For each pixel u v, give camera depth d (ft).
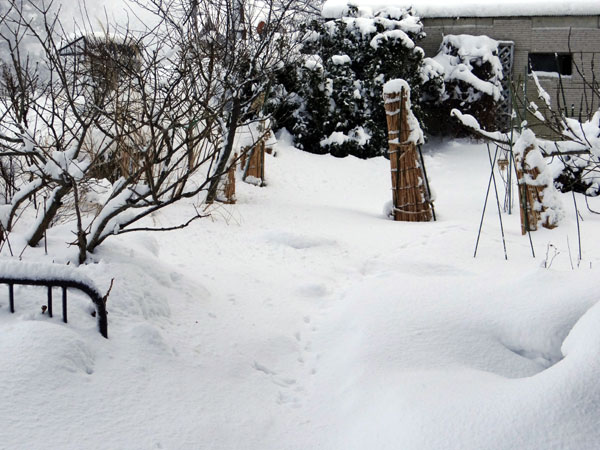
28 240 13.85
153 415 9.43
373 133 39.91
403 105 25.02
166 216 22.47
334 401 10.77
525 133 21.65
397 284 14.73
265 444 9.52
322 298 15.71
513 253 18.76
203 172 27.40
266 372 11.79
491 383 10.16
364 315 13.34
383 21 41.42
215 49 16.55
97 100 13.85
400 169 25.34
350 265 18.51
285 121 38.60
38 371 9.27
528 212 21.70
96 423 8.86
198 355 11.59
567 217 22.79
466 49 43.27
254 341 12.67
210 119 13.94
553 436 8.41
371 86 40.29
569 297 12.50
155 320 12.41
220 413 9.98
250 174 31.48
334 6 44.62
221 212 24.04
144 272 13.67
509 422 8.70
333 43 42.11
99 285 12.27
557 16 43.32
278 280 16.78
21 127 13.03
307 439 9.73
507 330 12.35
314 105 39.70
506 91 43.98
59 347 9.78
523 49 44.27
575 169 29.32
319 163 37.68
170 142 13.62
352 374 11.30
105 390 9.57
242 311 14.17
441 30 45.42
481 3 44.57
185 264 17.19
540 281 13.50
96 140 19.36
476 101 42.73
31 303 11.05
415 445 8.66
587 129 17.29
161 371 10.58
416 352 11.79
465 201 29.84
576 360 9.51
